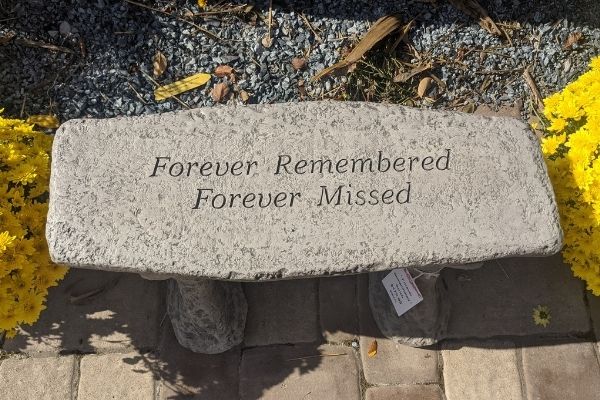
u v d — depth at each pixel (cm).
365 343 226
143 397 216
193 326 214
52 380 217
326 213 153
